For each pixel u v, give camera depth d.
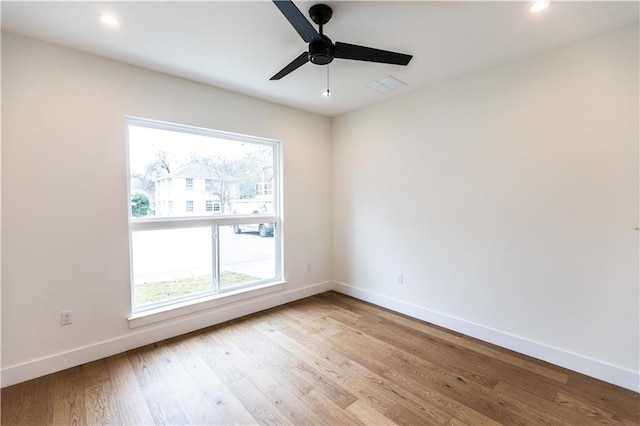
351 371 2.19
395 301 3.37
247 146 3.36
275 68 2.54
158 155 2.74
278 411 1.79
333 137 4.02
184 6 1.72
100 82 2.32
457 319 2.85
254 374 2.15
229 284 3.24
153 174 2.72
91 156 2.29
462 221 2.78
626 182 1.95
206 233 3.06
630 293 1.96
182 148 2.89
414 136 3.12
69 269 2.22
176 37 2.05
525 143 2.37
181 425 1.68
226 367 2.24
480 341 2.65
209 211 3.08
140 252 2.66
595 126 2.05
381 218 3.49
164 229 2.78
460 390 1.98
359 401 1.88
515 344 2.47
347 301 3.69
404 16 1.82
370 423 1.70
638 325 1.94
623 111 1.95
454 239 2.84
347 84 2.89
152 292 2.73
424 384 2.04
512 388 2.00
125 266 2.47
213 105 2.93
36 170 2.08
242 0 1.67
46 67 2.10
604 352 2.06
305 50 2.23
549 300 2.29
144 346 2.55
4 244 1.99
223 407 1.82
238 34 2.02
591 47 2.05
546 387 2.00
